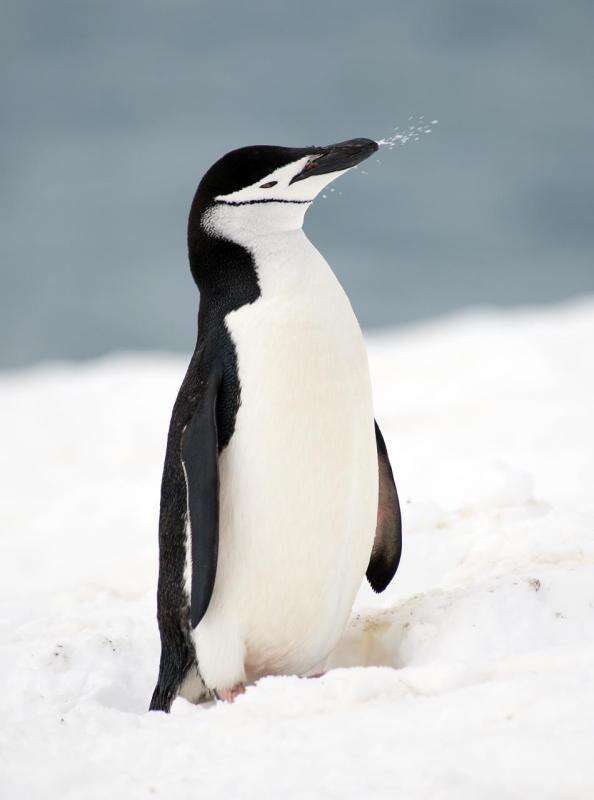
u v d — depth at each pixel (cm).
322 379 1417
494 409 3666
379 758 1041
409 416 3734
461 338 4672
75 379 4828
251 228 1486
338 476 1429
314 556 1435
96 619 1816
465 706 1114
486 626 1446
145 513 2845
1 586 2277
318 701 1216
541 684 1129
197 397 1447
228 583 1437
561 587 1483
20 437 4019
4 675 1648
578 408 3525
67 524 2803
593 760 972
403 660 1500
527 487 2064
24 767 1160
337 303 1462
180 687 1498
